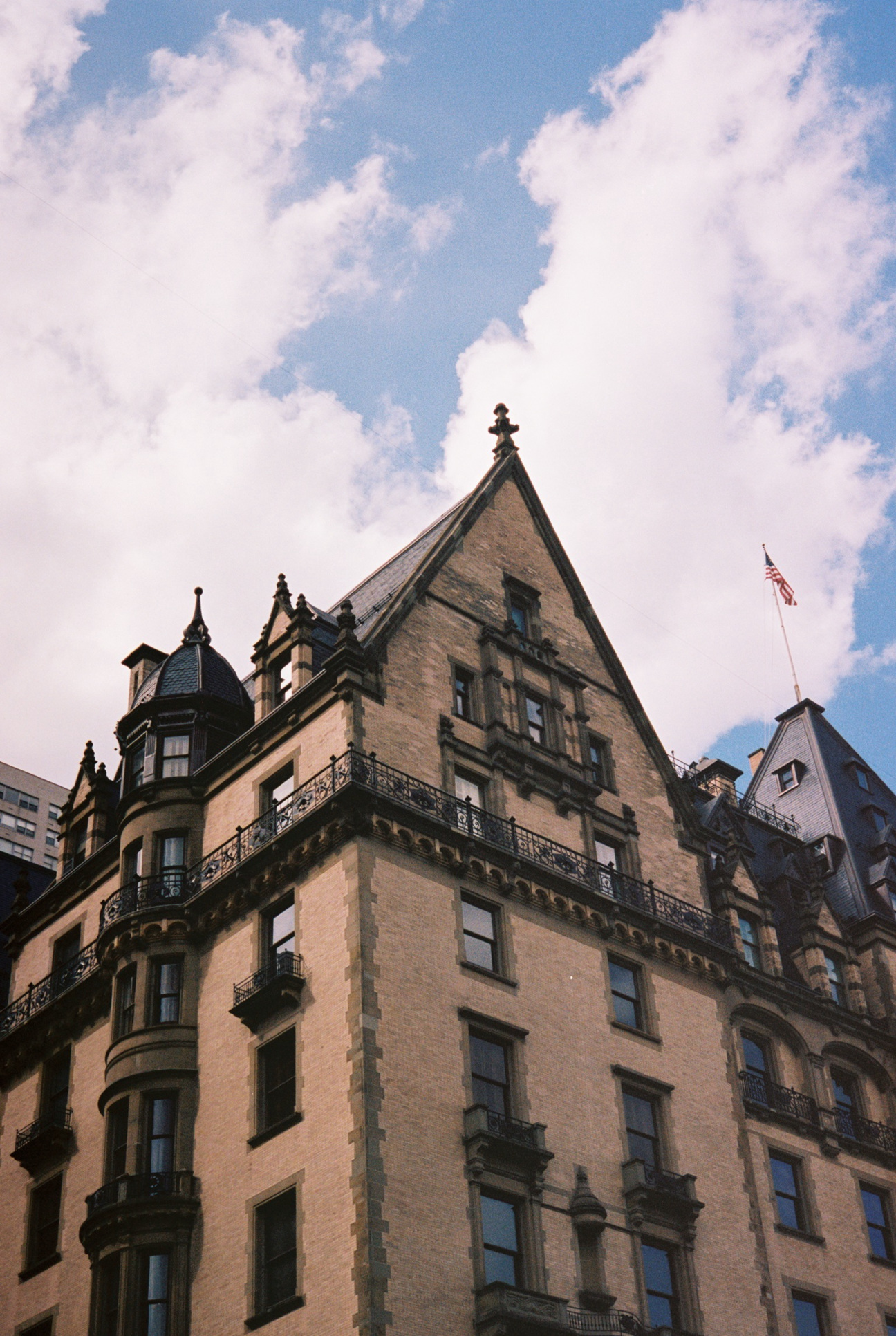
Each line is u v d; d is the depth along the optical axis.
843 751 67.12
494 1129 39.41
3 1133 49.84
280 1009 41.28
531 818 46.75
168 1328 39.34
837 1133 50.28
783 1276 45.56
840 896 59.12
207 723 49.44
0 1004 55.28
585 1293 39.00
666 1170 43.69
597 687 52.59
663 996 47.38
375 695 44.84
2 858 63.81
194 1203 40.81
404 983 40.19
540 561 53.72
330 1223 36.84
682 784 53.06
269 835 44.06
